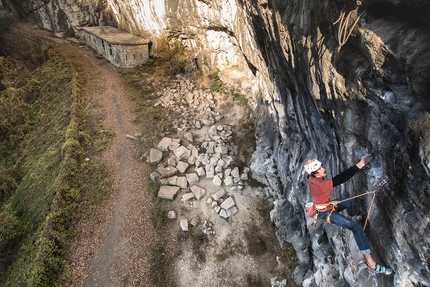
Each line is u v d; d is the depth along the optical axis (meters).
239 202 16.62
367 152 6.18
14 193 19.31
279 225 14.80
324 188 5.68
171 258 14.41
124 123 21.64
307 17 6.95
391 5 4.67
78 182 17.12
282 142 14.34
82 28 33.28
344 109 6.44
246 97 20.94
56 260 13.45
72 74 26.20
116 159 18.83
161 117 21.89
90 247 14.38
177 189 16.97
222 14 19.66
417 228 4.72
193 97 23.30
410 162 4.68
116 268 13.76
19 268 14.12
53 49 31.28
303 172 11.36
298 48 8.00
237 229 15.48
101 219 15.52
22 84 28.62
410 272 5.13
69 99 23.55
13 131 24.28
